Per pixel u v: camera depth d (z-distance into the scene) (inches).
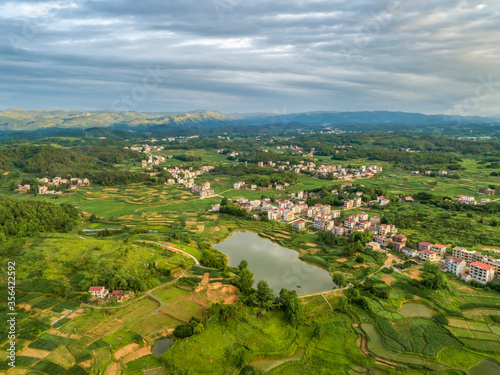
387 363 3959.2
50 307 4904.0
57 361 3831.2
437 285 5433.1
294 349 4237.2
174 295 5388.8
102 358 3895.2
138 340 4264.3
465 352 4097.0
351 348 4237.2
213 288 5600.4
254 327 4616.1
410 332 4480.8
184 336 4367.6
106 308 4948.3
